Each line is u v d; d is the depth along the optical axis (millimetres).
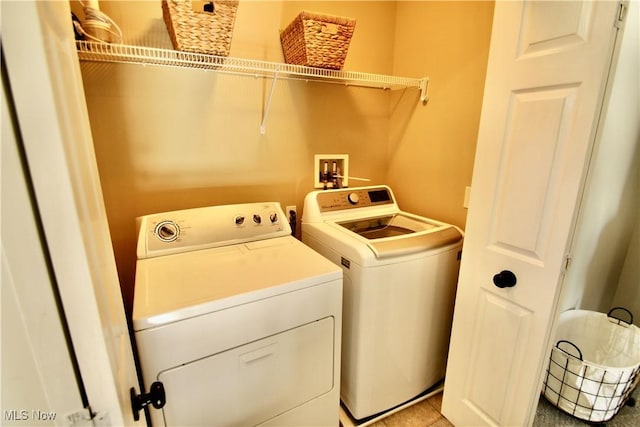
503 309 1164
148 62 1372
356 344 1317
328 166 1954
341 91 1904
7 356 350
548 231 991
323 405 1216
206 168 1602
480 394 1310
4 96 303
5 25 292
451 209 1733
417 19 1811
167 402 871
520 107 1021
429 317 1465
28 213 331
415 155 1934
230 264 1163
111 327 505
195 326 871
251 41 1588
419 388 1574
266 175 1770
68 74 457
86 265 377
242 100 1626
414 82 1796
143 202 1486
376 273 1247
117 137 1386
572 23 865
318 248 1532
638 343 1481
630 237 1880
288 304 1026
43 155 329
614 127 1480
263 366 1017
